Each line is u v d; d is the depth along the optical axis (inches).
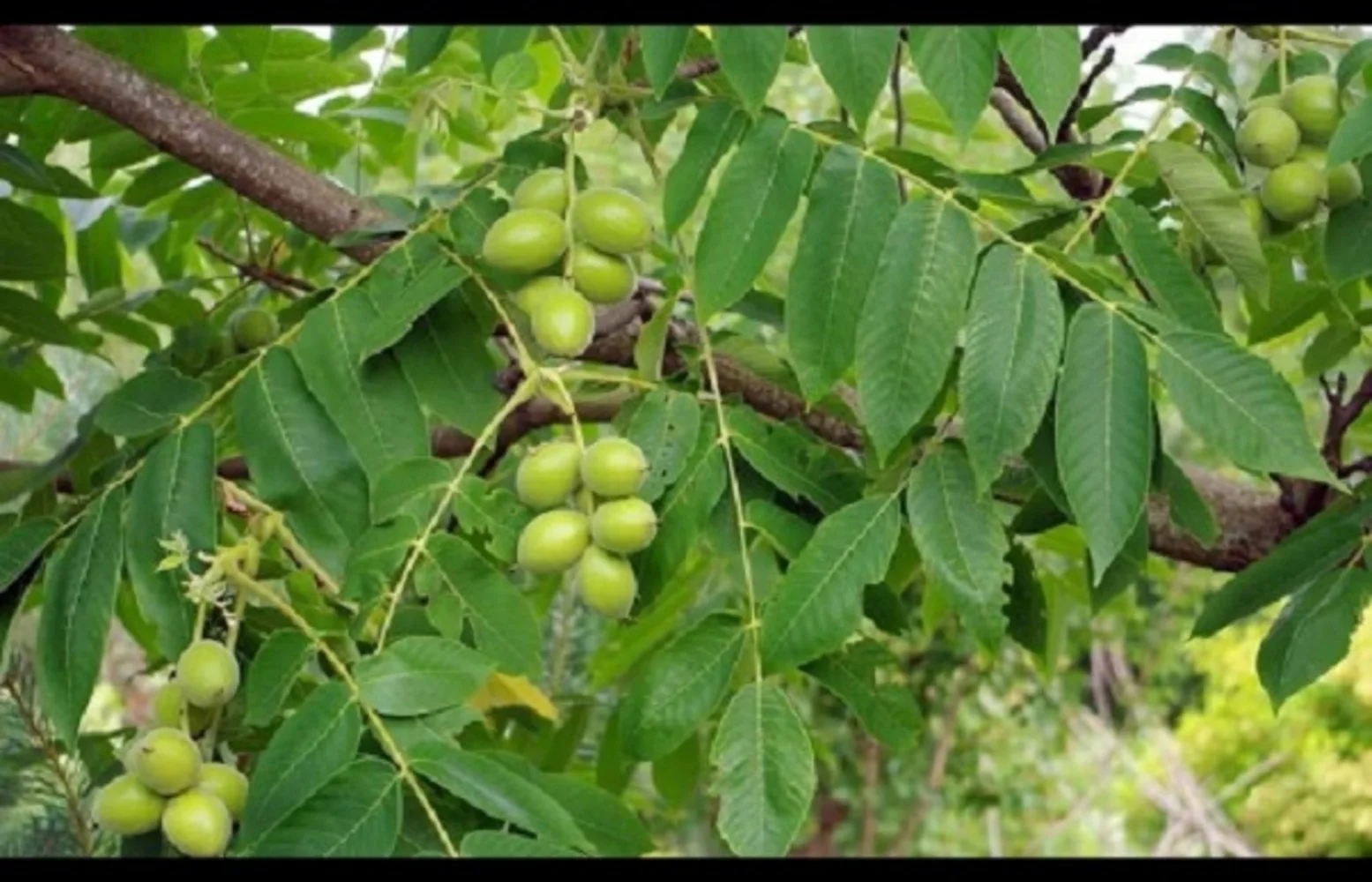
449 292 44.5
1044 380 38.9
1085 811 184.2
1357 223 47.6
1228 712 177.6
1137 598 168.7
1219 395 38.7
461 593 40.8
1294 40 49.7
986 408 38.9
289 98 65.2
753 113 38.9
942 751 174.7
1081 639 170.1
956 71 38.6
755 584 43.7
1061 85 38.5
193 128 50.5
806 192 43.3
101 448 55.8
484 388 44.0
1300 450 38.1
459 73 63.2
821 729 173.3
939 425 47.4
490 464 60.5
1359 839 169.0
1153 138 46.0
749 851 36.8
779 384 53.0
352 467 42.9
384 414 43.1
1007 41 38.4
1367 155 47.3
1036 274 39.8
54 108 59.7
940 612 66.4
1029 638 49.3
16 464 56.7
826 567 39.5
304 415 43.1
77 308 71.3
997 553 39.5
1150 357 43.1
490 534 42.2
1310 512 54.3
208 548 41.6
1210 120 47.4
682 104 45.9
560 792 38.3
